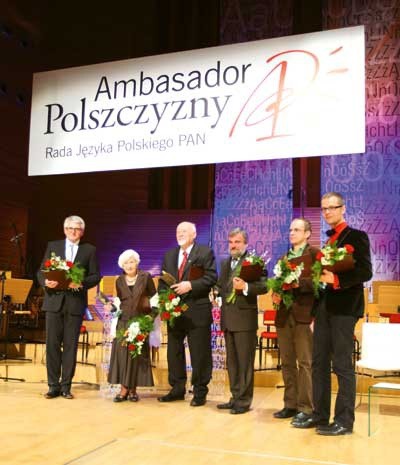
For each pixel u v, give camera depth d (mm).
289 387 4344
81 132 6582
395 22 10023
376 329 4578
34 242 12383
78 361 7047
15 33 11484
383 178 10133
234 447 3436
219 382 6062
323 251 3705
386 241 10070
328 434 3770
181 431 3846
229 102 6055
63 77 6711
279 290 4188
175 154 6207
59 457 3174
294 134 5777
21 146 11805
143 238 12375
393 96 10078
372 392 4570
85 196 12570
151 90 6348
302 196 11680
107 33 12773
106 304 5555
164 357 7410
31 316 8828
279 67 5902
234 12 10688
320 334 3900
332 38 5734
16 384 6070
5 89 11242
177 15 12938
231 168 11031
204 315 4906
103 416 4332
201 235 12133
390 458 3244
